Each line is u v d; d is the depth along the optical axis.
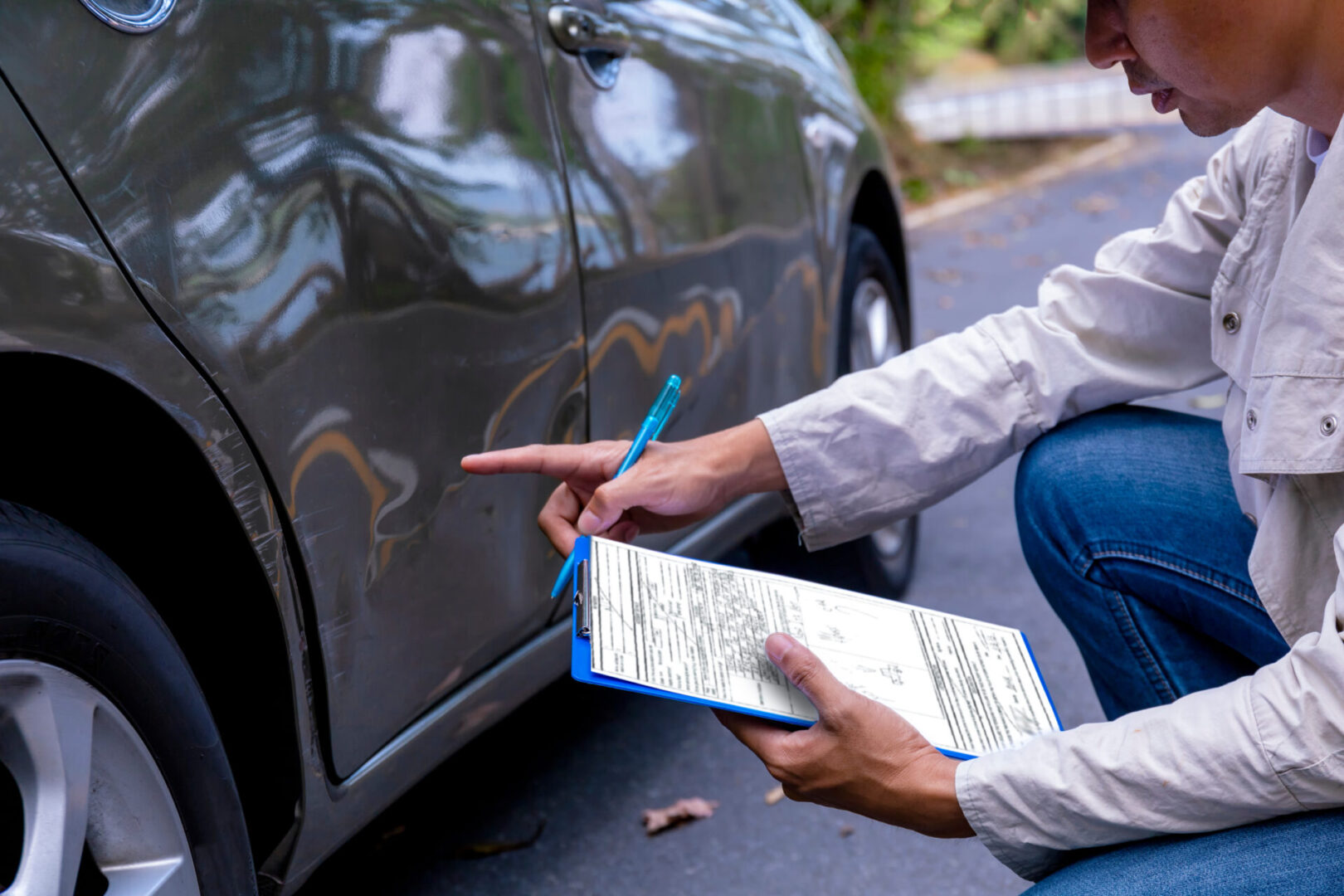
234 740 1.38
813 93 2.54
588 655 1.18
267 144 1.30
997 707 1.31
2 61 1.07
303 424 1.33
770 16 2.53
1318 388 1.14
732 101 2.21
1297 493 1.20
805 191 2.44
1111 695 1.59
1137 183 9.06
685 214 2.03
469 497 1.60
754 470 1.58
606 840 2.05
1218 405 4.07
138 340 1.14
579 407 1.79
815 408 1.59
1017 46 16.19
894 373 1.61
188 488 1.25
